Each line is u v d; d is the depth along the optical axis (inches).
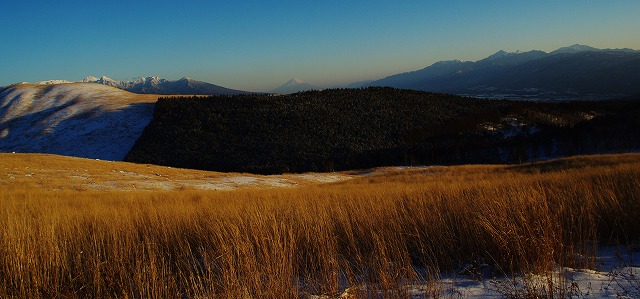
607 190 239.9
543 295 109.0
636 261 153.3
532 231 153.7
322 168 2315.5
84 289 141.3
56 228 206.1
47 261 152.2
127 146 3078.2
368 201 289.4
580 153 2145.7
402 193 356.2
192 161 2556.6
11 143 3442.4
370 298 119.1
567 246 162.9
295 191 704.4
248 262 129.4
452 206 229.8
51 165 1273.4
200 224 227.8
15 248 151.6
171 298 127.5
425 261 155.9
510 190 270.1
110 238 188.4
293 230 184.4
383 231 180.7
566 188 287.9
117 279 140.1
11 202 439.5
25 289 134.0
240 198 515.2
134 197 619.5
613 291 113.1
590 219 192.1
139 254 163.3
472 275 140.1
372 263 143.8
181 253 173.2
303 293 124.8
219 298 118.7
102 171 1282.0
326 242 167.2
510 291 115.6
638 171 364.2
